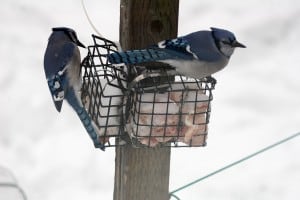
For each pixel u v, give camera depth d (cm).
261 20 1845
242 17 1853
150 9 877
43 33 1780
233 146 1373
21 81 1568
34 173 1284
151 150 887
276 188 1259
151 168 890
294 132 1429
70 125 1423
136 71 875
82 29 1780
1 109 1464
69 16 1848
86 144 1365
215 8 1881
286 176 1292
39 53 1694
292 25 1838
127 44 885
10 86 1549
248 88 1584
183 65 870
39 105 1482
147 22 879
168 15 882
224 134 1415
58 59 902
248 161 1326
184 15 1838
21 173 1280
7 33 1764
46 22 1822
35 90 1537
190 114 864
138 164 888
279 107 1521
